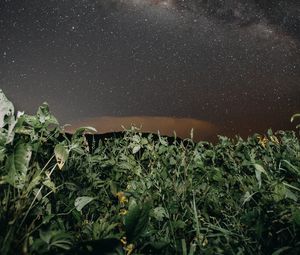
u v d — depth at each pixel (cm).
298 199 186
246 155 251
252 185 232
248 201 198
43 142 165
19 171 130
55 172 199
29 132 153
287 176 232
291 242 142
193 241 155
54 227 138
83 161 257
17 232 117
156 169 264
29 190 130
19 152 132
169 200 201
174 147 313
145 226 114
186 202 206
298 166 244
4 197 135
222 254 137
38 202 142
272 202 176
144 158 303
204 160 296
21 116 153
